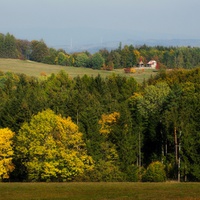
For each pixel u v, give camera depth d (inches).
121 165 7229.3
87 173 6702.8
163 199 4079.7
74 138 6737.2
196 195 4311.0
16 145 7007.9
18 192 4650.6
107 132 7859.3
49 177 6510.8
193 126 7268.7
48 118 6707.7
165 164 7632.9
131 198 4165.8
